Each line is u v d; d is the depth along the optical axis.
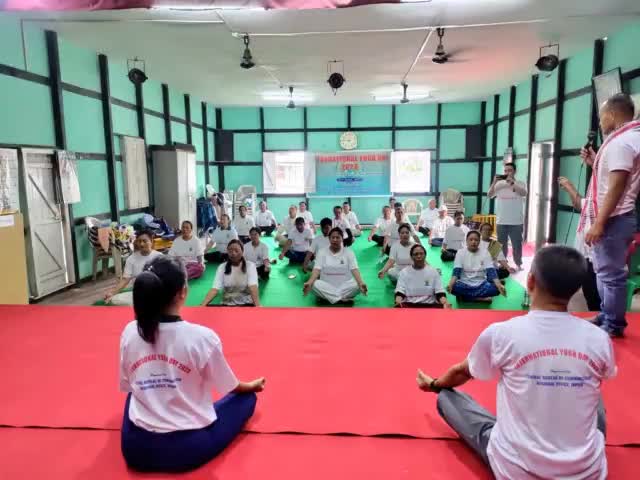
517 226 6.46
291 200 12.47
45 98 5.60
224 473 1.69
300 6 3.31
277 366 2.56
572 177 6.99
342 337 2.98
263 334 3.05
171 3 3.34
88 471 1.71
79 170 6.30
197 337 1.65
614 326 2.72
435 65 7.54
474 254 5.01
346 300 4.99
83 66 6.36
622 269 2.62
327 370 2.51
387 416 2.04
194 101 10.81
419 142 12.06
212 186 12.09
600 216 2.42
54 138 5.76
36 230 5.38
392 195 12.22
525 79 8.84
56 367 2.60
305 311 3.54
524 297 5.12
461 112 11.81
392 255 5.73
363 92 10.16
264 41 6.03
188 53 6.63
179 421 1.66
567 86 7.14
